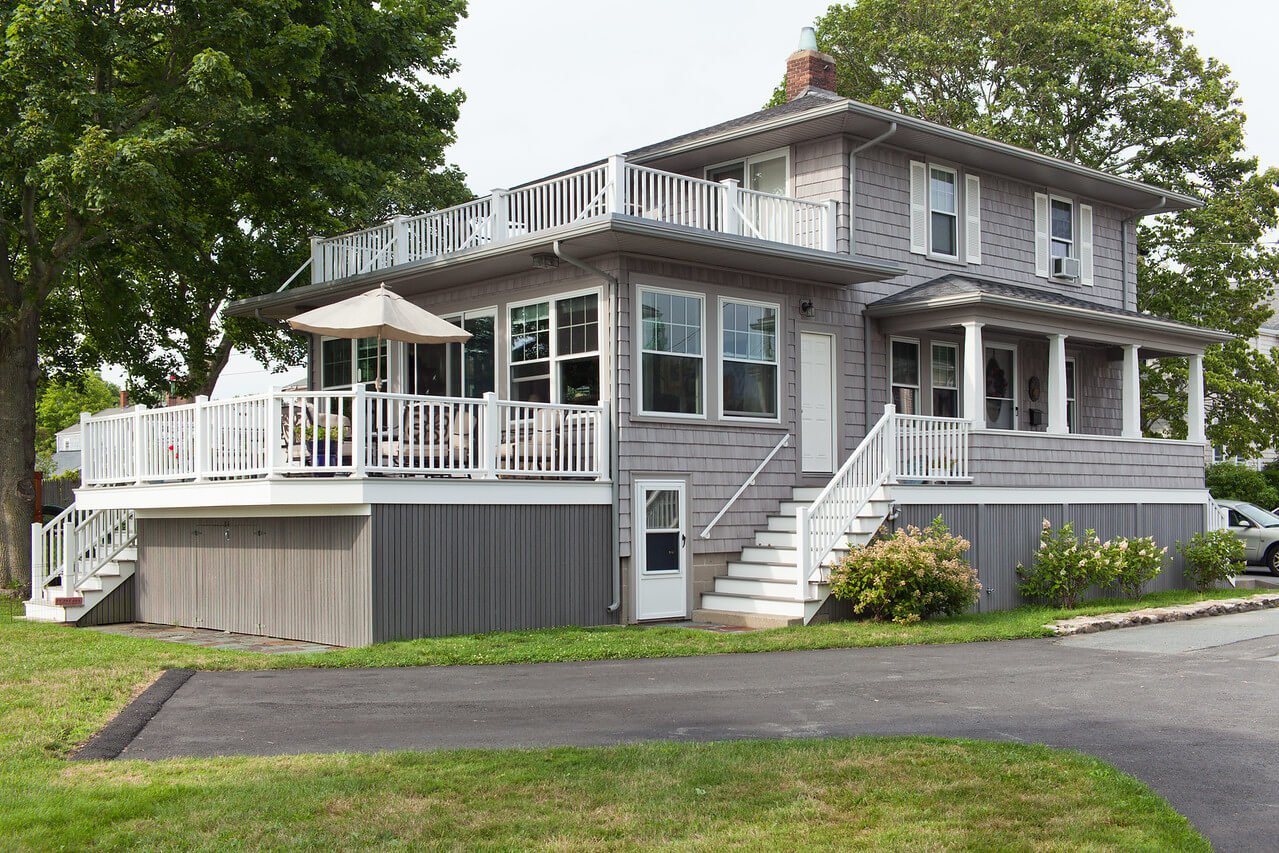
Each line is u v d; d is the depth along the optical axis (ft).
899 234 69.05
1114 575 62.34
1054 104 117.80
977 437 62.39
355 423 46.01
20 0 61.41
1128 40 116.67
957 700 35.29
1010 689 37.19
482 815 22.85
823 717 32.71
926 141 68.85
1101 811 23.04
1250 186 114.42
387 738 30.19
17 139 61.00
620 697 35.83
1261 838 21.91
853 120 63.93
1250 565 90.12
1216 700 35.35
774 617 53.67
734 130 67.10
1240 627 54.49
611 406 54.70
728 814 22.90
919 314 65.77
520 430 54.03
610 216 50.49
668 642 46.80
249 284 84.07
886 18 124.47
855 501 55.98
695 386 57.82
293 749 29.04
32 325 72.13
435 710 33.86
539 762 26.78
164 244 78.64
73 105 60.70
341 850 21.01
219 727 31.65
